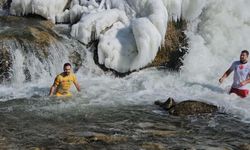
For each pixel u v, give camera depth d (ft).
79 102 30.86
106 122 26.35
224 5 47.37
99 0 48.37
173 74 40.63
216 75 40.04
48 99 31.32
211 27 46.16
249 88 34.35
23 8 46.39
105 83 37.50
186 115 28.22
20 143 22.03
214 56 43.73
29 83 36.73
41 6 45.47
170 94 34.24
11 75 36.47
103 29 42.55
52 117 26.96
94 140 22.68
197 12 45.75
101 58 40.96
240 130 25.57
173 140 23.32
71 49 40.73
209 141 23.41
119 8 45.47
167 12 44.21
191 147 22.25
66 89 32.63
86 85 36.32
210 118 27.84
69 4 48.24
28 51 37.76
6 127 24.59
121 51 41.14
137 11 44.91
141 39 40.42
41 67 37.96
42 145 21.81
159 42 41.45
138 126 25.71
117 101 31.63
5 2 51.49
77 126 25.30
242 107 30.55
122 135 23.80
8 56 36.78
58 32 43.16
